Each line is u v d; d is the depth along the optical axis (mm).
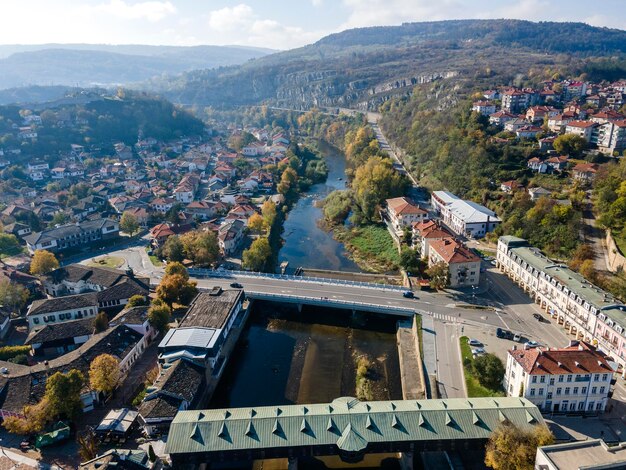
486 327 141500
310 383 128250
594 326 127375
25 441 99500
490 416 94938
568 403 105562
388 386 125375
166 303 155125
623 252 159625
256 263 188000
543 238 187500
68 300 152000
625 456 81125
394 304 155500
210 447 90562
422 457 98875
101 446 98188
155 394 106375
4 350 129750
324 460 100250
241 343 148125
